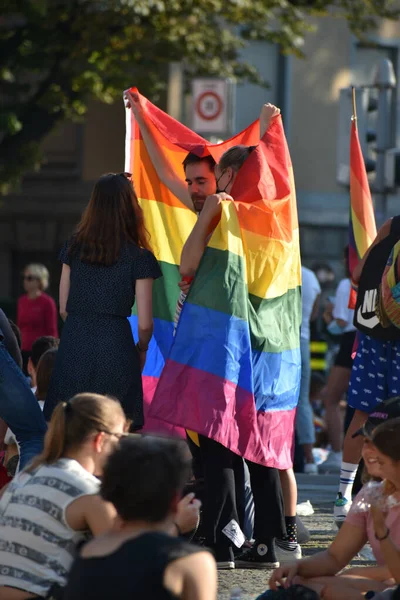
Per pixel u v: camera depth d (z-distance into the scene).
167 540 9.10
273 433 15.26
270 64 66.94
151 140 17.95
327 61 67.94
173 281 17.69
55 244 70.44
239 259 14.84
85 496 10.95
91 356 15.16
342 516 16.98
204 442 15.07
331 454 31.12
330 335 45.09
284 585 11.71
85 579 9.02
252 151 15.45
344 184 27.47
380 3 57.34
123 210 15.43
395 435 11.25
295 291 15.78
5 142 54.22
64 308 15.74
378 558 11.73
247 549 15.48
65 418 11.38
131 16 48.97
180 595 8.95
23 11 48.09
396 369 16.06
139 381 15.43
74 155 69.88
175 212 17.92
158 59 51.66
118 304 15.32
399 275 15.63
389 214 65.12
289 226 15.50
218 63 53.38
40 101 53.69
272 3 52.44
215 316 14.70
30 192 70.69
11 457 16.61
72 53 50.78
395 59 69.50
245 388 14.81
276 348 15.32
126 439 9.70
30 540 10.94
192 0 49.31
